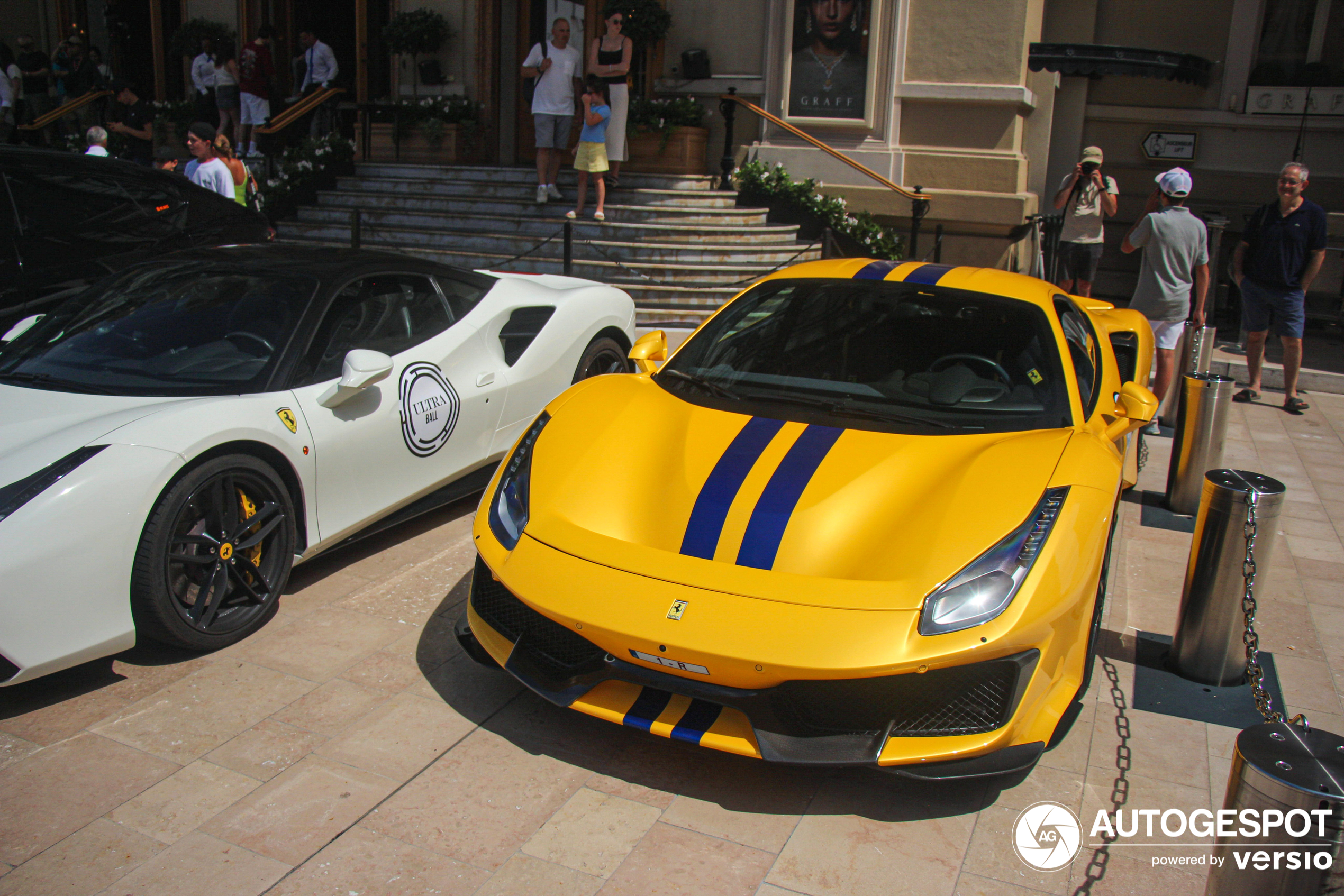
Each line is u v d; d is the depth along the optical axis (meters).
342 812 2.44
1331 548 4.70
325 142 11.62
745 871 2.28
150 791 2.50
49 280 5.31
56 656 2.73
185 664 3.14
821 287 3.73
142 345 3.59
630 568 2.53
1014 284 3.68
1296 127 10.99
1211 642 3.26
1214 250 9.34
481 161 12.34
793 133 11.00
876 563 2.46
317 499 3.54
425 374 4.05
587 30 12.24
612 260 9.48
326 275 3.91
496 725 2.84
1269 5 10.91
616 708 2.57
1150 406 3.24
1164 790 2.66
